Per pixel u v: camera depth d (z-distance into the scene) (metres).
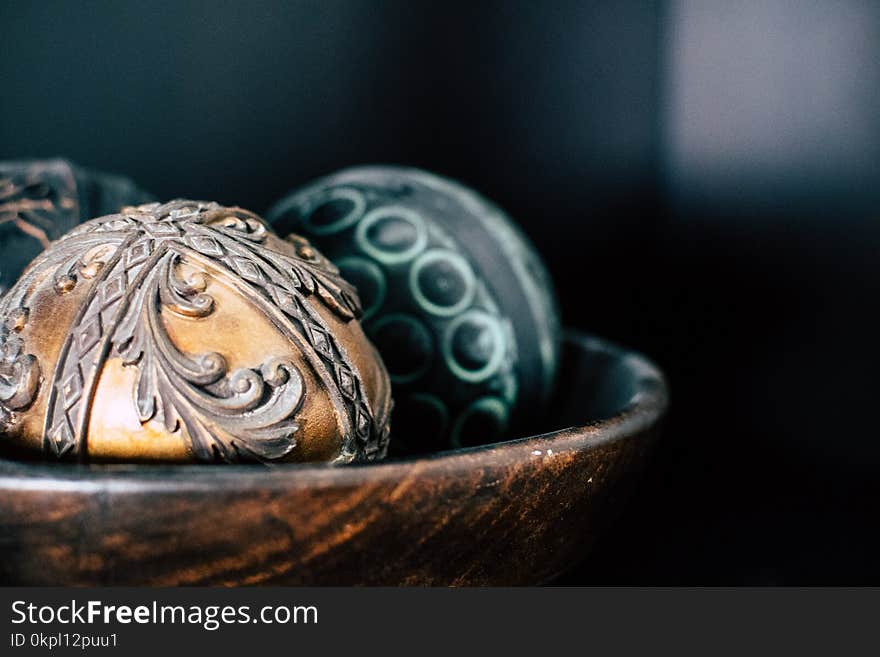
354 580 0.31
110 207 0.41
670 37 0.59
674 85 0.59
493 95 0.59
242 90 0.56
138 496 0.29
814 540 0.55
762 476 0.57
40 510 0.29
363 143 0.58
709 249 0.59
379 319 0.41
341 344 0.33
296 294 0.33
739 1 0.57
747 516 0.57
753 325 0.58
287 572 0.30
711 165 0.58
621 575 0.53
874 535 0.54
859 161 0.54
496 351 0.42
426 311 0.41
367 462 0.30
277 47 0.56
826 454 0.56
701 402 0.59
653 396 0.38
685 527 0.56
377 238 0.42
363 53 0.57
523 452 0.32
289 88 0.57
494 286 0.42
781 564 0.54
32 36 0.53
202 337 0.32
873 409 0.54
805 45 0.55
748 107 0.57
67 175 0.40
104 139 0.55
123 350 0.31
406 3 0.58
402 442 0.42
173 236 0.33
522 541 0.32
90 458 0.31
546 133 0.60
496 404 0.42
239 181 0.57
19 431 0.32
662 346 0.61
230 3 0.56
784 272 0.57
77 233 0.34
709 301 0.59
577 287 0.61
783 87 0.56
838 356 0.55
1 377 0.32
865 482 0.54
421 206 0.43
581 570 0.53
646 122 0.61
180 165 0.56
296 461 0.32
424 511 0.30
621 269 0.61
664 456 0.59
